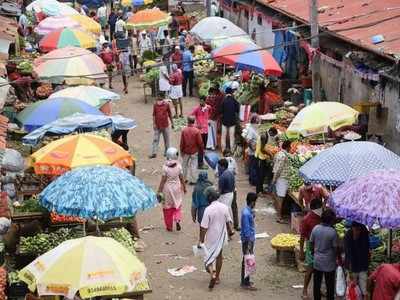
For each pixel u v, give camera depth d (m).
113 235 17.09
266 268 17.45
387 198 13.70
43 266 11.52
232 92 26.89
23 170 19.67
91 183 14.95
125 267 11.62
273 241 17.62
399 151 20.41
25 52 33.34
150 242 19.12
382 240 16.06
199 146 22.89
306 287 15.72
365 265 14.53
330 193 16.58
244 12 38.81
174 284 16.73
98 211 14.57
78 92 22.73
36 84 29.17
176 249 18.69
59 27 32.19
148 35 39.00
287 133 20.47
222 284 16.70
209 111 25.81
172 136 28.56
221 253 16.39
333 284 15.06
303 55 29.27
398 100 20.30
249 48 27.38
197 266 17.70
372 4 26.45
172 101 31.59
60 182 15.17
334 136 21.77
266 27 34.12
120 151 17.45
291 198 19.97
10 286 14.69
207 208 16.31
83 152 16.98
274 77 29.86
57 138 20.97
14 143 22.58
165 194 19.58
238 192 22.59
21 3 41.88
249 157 23.20
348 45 24.16
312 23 24.36
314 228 15.02
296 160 20.03
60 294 11.28
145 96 33.91
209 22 33.06
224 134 25.75
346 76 24.20
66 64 24.52
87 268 11.41
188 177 23.08
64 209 14.64
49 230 17.33
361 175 14.88
